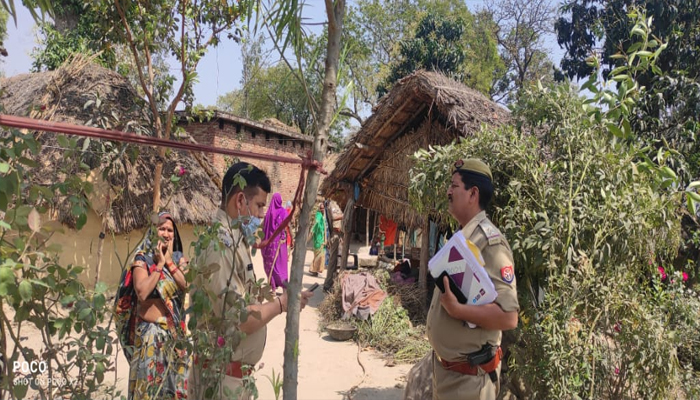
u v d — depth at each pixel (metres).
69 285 1.47
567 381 2.98
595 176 3.31
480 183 2.65
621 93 3.01
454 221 3.88
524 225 3.23
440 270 2.52
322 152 1.87
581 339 3.14
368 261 9.98
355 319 6.70
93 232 6.42
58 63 11.37
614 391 3.47
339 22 1.87
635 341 3.22
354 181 8.85
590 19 10.41
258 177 2.34
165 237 2.92
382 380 5.06
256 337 2.26
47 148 5.48
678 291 3.80
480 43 26.89
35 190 1.40
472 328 2.52
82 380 1.65
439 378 2.67
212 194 7.69
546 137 3.54
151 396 2.46
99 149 3.83
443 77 7.14
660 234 3.48
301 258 1.89
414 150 7.68
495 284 2.49
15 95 7.62
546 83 3.75
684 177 4.95
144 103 6.34
